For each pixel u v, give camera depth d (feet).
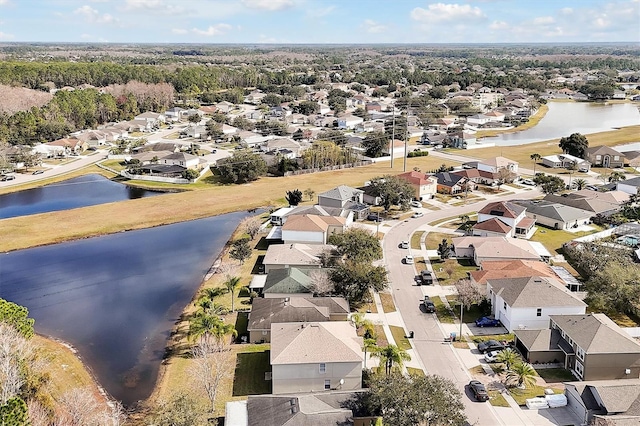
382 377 155.02
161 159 513.04
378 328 210.59
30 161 523.29
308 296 225.97
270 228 334.85
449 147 611.88
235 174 460.55
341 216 328.70
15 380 151.84
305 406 145.48
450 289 248.32
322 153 513.04
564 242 304.91
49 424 151.02
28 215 372.99
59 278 271.08
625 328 205.77
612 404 148.87
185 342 205.98
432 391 142.31
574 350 181.57
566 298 207.10
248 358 190.39
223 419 155.43
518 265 245.04
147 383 180.55
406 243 304.09
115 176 496.23
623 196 372.79
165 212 380.78
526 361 186.60
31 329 186.29
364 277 224.33
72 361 193.36
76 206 406.21
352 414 143.95
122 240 330.34
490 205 328.90
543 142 630.74
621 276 224.53
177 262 292.40
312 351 170.91
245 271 269.64
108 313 232.12
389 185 366.84
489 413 158.20
